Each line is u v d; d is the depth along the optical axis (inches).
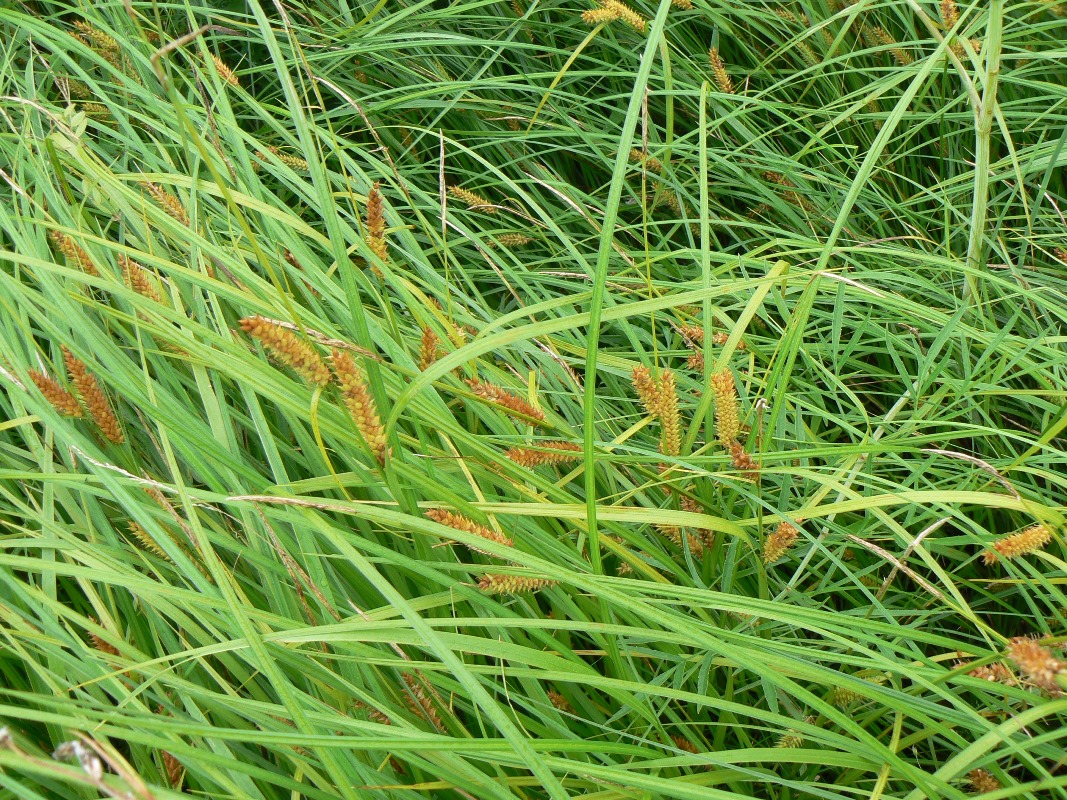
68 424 19.8
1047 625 22.1
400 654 18.6
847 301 26.5
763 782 20.4
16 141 24.7
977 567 23.2
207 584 17.6
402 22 31.4
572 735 19.2
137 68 27.5
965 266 23.8
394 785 17.7
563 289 28.0
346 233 22.3
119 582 17.6
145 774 17.8
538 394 23.4
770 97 32.3
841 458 22.6
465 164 31.8
